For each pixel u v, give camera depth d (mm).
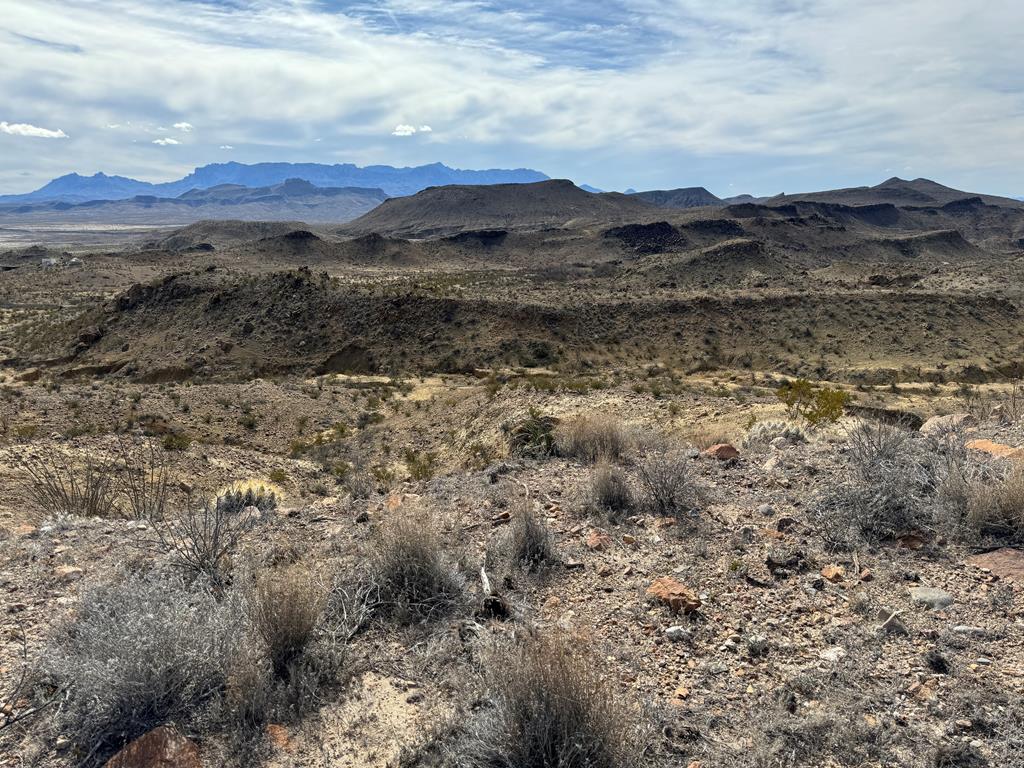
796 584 4992
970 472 6086
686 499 6883
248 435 24188
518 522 5762
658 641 4270
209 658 3689
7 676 3801
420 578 4988
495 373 47562
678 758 3221
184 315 59969
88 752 3297
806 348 58094
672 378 41688
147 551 5828
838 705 3555
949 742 3229
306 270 64562
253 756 3312
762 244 139250
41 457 14188
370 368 51781
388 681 3975
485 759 3180
